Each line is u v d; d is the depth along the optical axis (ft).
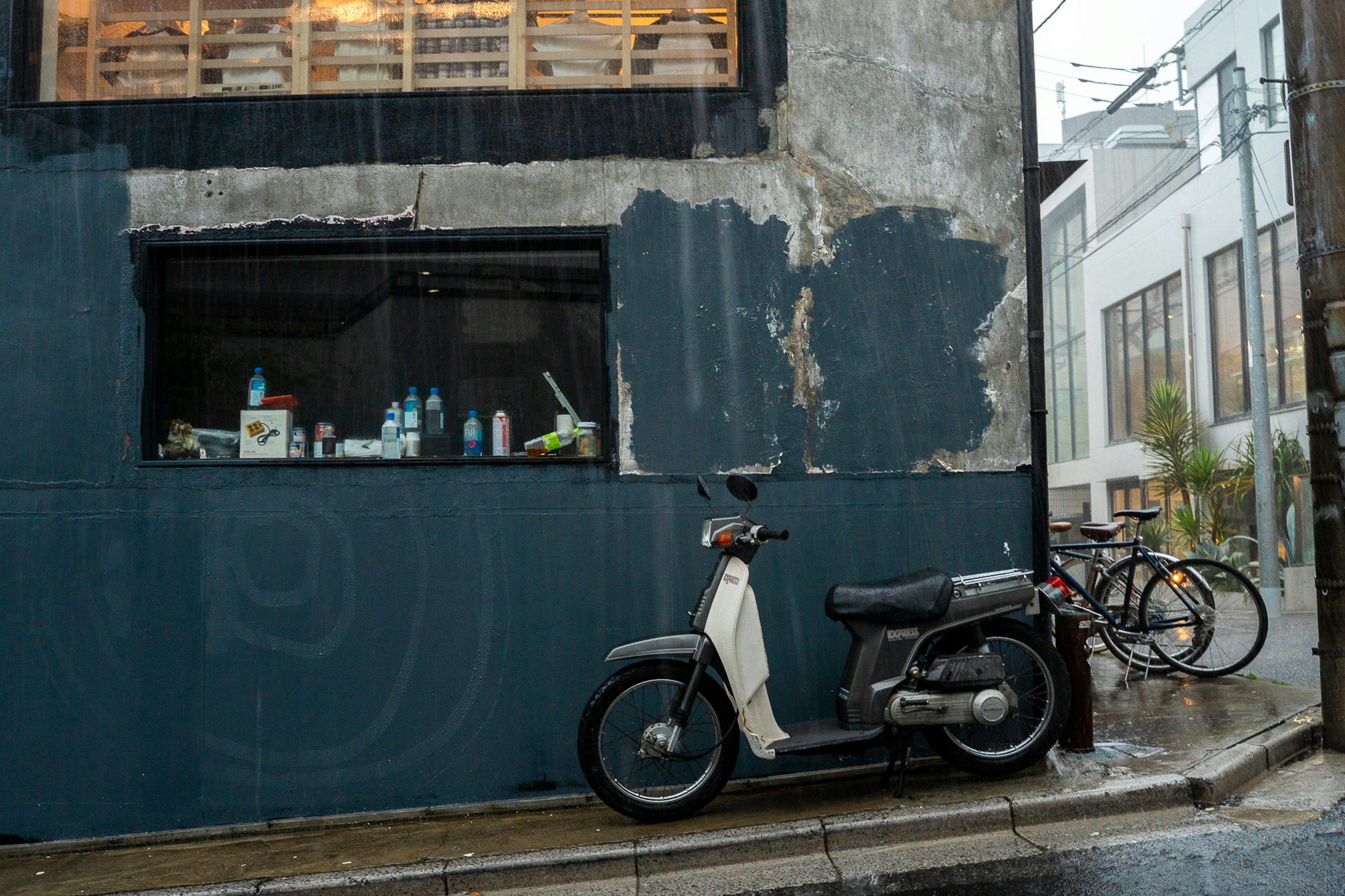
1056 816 13.03
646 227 16.42
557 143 16.49
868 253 16.62
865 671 14.11
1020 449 16.62
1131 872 10.91
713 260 16.43
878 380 16.46
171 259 16.61
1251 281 45.09
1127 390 70.69
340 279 16.96
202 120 16.35
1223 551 45.68
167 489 15.66
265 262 16.87
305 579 15.65
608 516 15.97
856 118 16.78
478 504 15.88
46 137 16.24
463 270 17.01
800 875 11.91
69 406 15.78
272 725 15.43
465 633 15.69
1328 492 15.23
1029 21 17.20
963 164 16.98
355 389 16.81
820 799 14.35
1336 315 14.99
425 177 16.37
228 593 15.56
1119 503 71.67
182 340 16.56
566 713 15.66
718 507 16.07
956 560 16.31
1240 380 55.21
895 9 17.07
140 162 16.26
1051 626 16.51
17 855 14.92
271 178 16.30
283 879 12.51
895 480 16.33
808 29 16.81
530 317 16.93
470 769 15.53
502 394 16.83
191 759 15.33
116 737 15.31
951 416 16.52
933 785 14.55
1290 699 18.45
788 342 16.38
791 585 15.99
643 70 17.51
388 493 15.83
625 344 16.24
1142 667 21.97
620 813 13.58
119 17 17.30
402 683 15.58
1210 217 57.93
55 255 16.05
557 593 15.81
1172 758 14.58
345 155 16.39
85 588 15.48
